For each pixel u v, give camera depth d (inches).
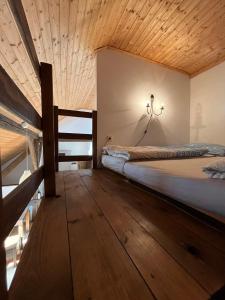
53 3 72.8
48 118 53.7
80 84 166.4
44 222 36.0
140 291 19.1
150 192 57.7
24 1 67.5
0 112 38.3
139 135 132.6
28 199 33.1
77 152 260.7
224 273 21.6
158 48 122.6
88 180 77.4
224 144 124.5
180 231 32.1
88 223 35.5
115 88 123.3
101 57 118.7
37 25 82.4
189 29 103.1
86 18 87.3
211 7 88.4
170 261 23.9
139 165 64.4
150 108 136.2
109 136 121.7
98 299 18.1
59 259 24.4
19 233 59.3
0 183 17.9
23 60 96.3
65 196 53.8
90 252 26.0
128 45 120.6
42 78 52.7
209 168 34.6
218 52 119.5
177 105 147.3
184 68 144.6
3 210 18.7
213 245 27.6
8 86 22.6
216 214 32.9
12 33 74.4
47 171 53.7
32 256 24.9
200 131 142.8
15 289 19.3
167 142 143.6
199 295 18.5
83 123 264.2
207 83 136.6
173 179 44.0
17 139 96.3
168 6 89.0
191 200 38.0
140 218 37.9
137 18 96.1
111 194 55.9
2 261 17.4
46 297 18.3
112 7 86.2
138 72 131.3
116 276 21.2
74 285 19.9
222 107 125.6
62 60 119.1
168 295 18.5
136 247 27.2
